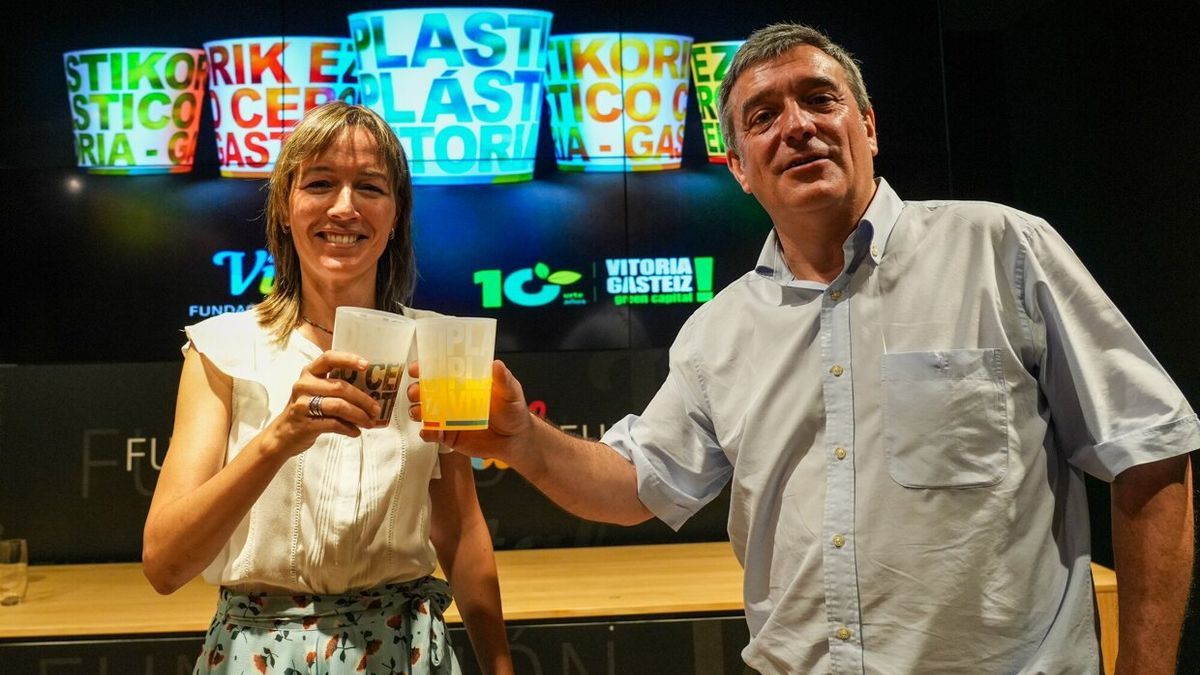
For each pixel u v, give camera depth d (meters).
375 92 3.04
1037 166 3.47
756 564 1.48
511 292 3.07
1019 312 1.35
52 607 2.38
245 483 1.23
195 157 3.02
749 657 1.47
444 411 1.22
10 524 3.02
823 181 1.40
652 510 1.63
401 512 1.46
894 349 1.38
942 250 1.40
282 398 1.46
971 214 1.40
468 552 1.64
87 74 3.00
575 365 3.17
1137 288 3.04
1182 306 2.84
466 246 3.06
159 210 3.01
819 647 1.38
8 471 3.03
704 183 3.11
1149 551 1.24
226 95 3.02
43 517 3.03
